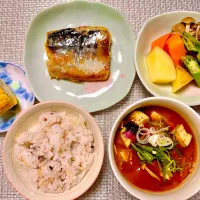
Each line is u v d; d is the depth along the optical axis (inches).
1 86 11.8
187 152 11.0
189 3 12.5
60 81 12.2
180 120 11.1
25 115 11.1
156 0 12.5
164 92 12.0
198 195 11.7
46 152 11.1
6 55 12.4
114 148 10.8
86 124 11.4
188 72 11.8
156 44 12.0
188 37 11.7
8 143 11.0
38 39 12.3
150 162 10.8
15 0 12.6
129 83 12.0
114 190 11.7
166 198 10.3
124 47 12.3
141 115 10.9
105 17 12.3
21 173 11.2
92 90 12.2
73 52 11.8
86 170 11.2
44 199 11.0
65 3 12.1
